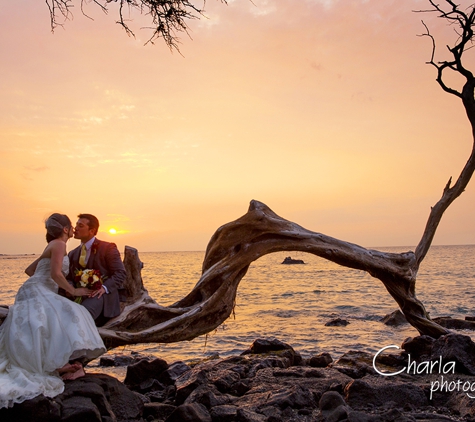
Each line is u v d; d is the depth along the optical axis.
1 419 4.86
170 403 7.12
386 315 19.86
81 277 6.16
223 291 8.41
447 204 9.95
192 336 8.02
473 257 131.38
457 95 9.60
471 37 9.16
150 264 128.38
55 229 5.79
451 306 25.44
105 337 7.09
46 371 5.25
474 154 9.73
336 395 5.91
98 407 5.31
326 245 9.05
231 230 8.90
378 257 9.41
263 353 9.88
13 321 5.37
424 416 5.48
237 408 5.90
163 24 5.36
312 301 29.53
